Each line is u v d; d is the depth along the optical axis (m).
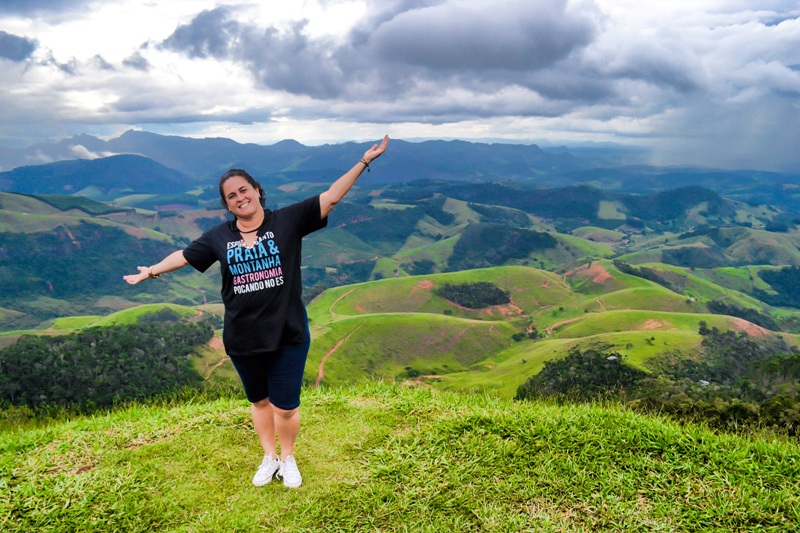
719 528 4.11
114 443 5.61
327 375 128.50
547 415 5.95
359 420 6.14
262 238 4.20
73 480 4.80
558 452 5.15
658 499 4.48
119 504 4.46
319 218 4.33
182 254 4.38
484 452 5.16
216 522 4.25
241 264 4.16
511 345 156.00
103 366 81.75
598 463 4.97
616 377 84.81
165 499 4.57
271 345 4.22
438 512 4.35
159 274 4.38
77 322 183.50
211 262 4.45
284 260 4.24
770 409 8.48
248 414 6.30
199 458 5.26
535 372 102.06
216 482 4.85
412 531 4.12
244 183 4.13
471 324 161.75
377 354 144.62
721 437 5.42
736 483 4.62
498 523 4.18
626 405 7.21
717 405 9.18
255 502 4.53
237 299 4.21
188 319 183.88
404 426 5.96
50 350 81.31
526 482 4.71
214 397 8.38
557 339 146.00
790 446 5.25
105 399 71.06
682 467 4.86
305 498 4.55
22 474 4.97
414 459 5.10
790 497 4.37
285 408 4.51
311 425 6.02
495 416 5.86
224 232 4.32
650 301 198.25
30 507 4.43
